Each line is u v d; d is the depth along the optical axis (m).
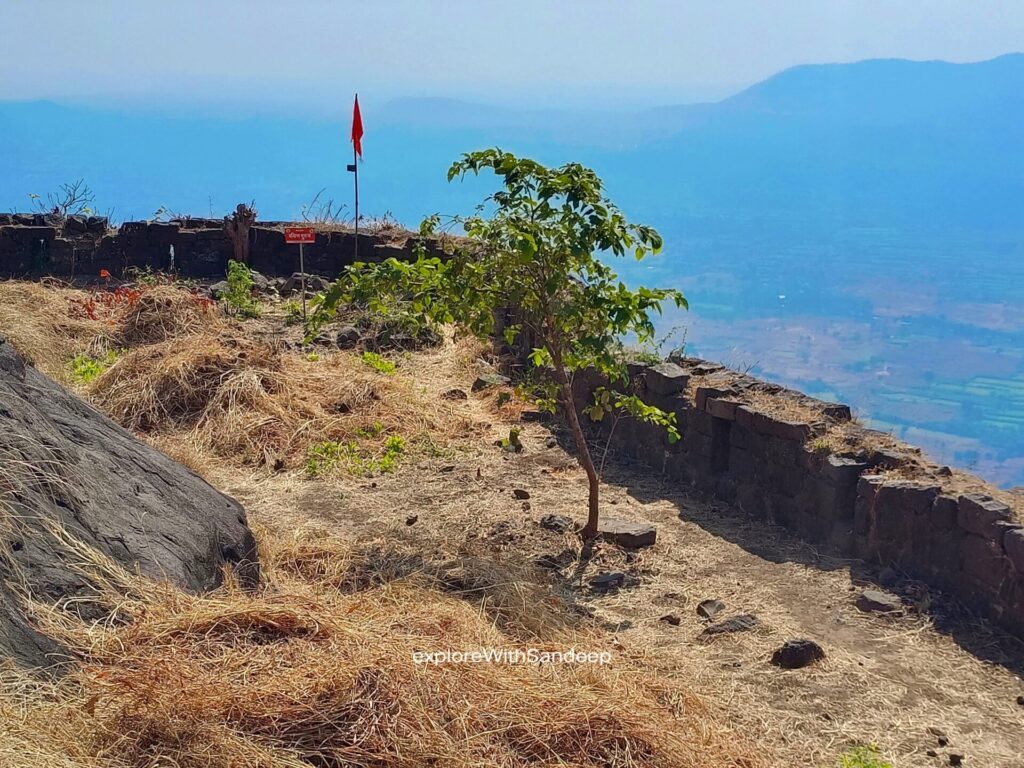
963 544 5.67
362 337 11.69
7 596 3.82
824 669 4.96
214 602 4.34
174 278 15.23
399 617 4.67
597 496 6.60
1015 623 5.30
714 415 7.51
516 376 10.54
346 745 3.48
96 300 13.16
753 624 5.42
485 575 5.72
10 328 10.55
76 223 16.16
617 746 3.74
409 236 15.32
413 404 9.23
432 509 7.14
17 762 3.03
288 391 9.06
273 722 3.53
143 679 3.57
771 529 6.94
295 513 7.00
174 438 8.46
